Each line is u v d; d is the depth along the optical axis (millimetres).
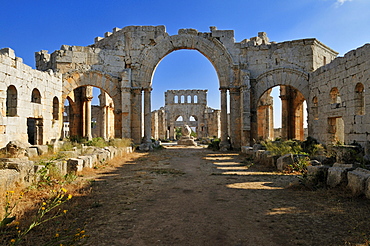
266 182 10875
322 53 26656
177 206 7656
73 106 29922
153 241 5297
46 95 22062
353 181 8109
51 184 9508
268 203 7840
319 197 8195
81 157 13594
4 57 16547
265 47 27016
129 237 5473
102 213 6938
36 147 15844
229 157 21469
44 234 5387
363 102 17125
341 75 18812
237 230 5832
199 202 8078
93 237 5434
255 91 26938
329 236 5379
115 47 28312
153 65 28266
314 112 23984
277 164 13859
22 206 6930
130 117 27234
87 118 30375
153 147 28984
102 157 16047
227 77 27859
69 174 11344
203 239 5395
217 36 28078
